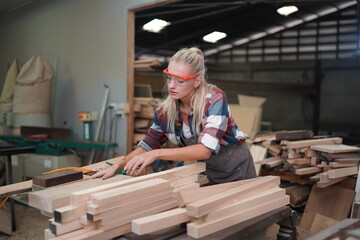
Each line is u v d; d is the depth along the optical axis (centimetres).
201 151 135
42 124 420
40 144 378
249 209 125
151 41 703
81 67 442
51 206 107
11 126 442
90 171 159
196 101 145
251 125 445
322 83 950
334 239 103
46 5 483
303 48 889
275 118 1038
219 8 546
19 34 537
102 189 111
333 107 942
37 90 412
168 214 107
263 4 562
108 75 411
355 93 906
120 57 396
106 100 412
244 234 118
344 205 264
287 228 150
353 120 916
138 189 110
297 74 977
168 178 132
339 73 922
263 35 770
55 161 355
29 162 373
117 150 405
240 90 689
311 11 646
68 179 139
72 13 447
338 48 845
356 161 271
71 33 452
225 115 143
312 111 979
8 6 534
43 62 419
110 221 103
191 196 117
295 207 291
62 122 473
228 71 1059
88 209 101
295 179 297
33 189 135
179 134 162
